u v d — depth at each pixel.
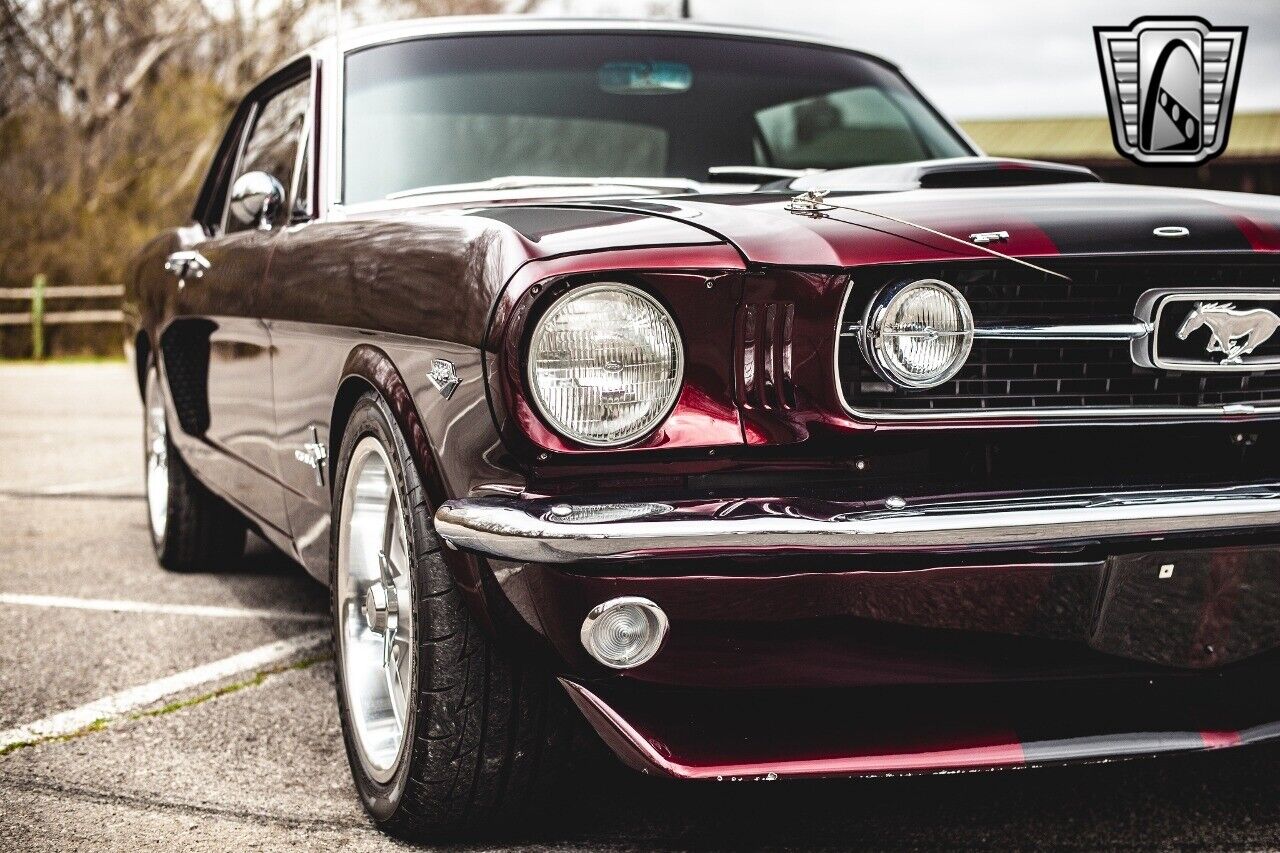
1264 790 2.42
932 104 3.65
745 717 2.04
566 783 2.19
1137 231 2.05
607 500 1.87
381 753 2.32
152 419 4.44
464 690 2.06
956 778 2.50
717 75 3.37
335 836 2.28
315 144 2.94
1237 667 2.06
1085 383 2.05
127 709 2.96
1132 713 2.12
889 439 1.96
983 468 2.02
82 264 19.42
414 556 2.09
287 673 3.22
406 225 2.31
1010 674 1.98
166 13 22.97
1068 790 2.44
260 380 3.04
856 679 1.94
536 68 3.20
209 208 4.00
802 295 1.91
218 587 4.12
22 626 3.66
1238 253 2.05
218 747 2.72
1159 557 1.97
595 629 1.87
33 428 8.66
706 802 2.40
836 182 2.62
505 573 1.91
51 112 22.34
